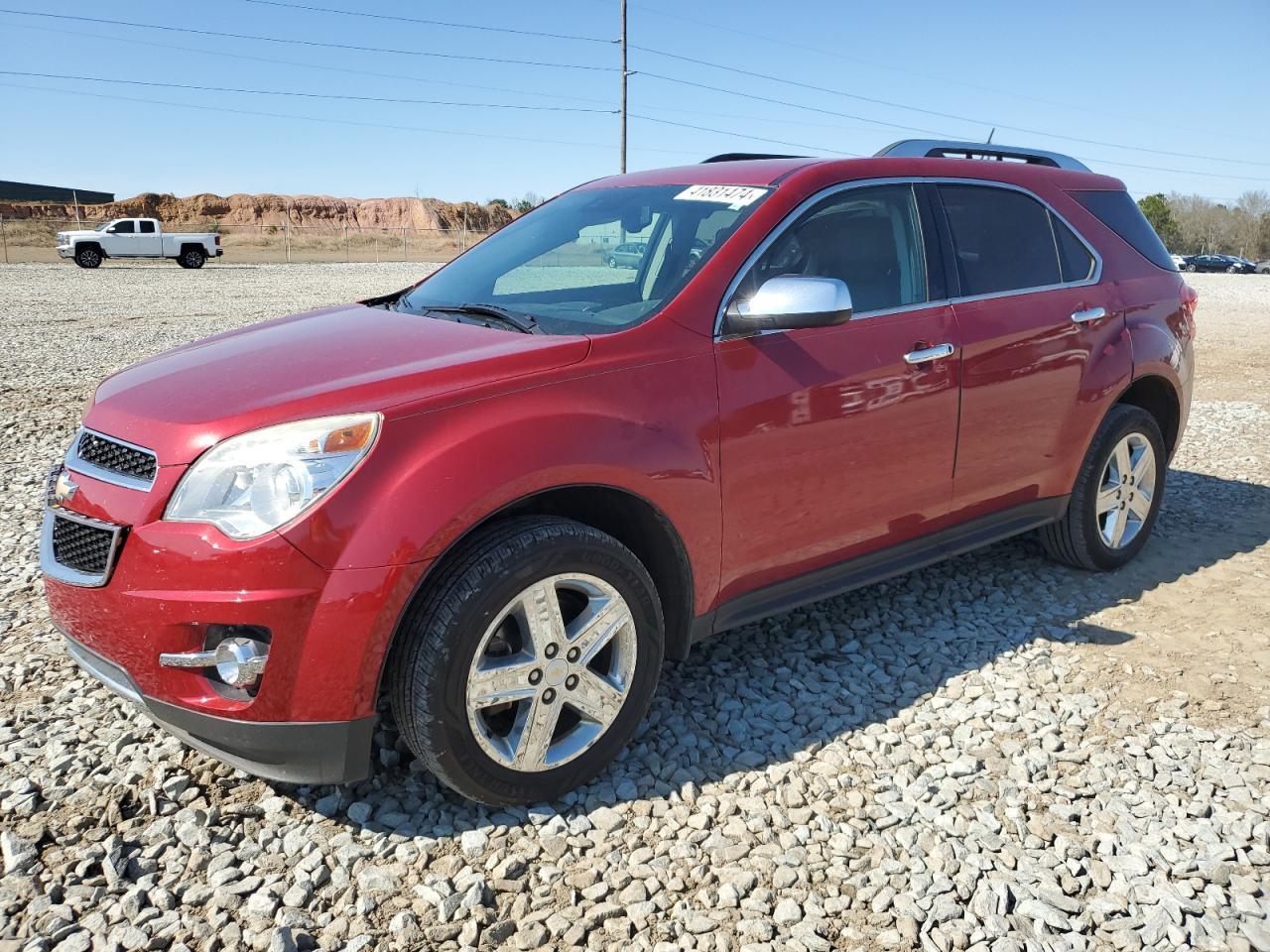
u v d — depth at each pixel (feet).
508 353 8.63
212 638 7.69
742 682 11.30
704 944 7.25
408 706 7.97
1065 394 13.03
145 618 7.66
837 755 9.77
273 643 7.47
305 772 7.98
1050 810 8.93
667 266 10.23
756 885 7.92
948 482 11.85
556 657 8.52
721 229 10.34
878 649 12.23
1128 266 14.40
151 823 8.48
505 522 8.31
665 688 11.16
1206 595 14.10
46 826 8.41
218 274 98.58
